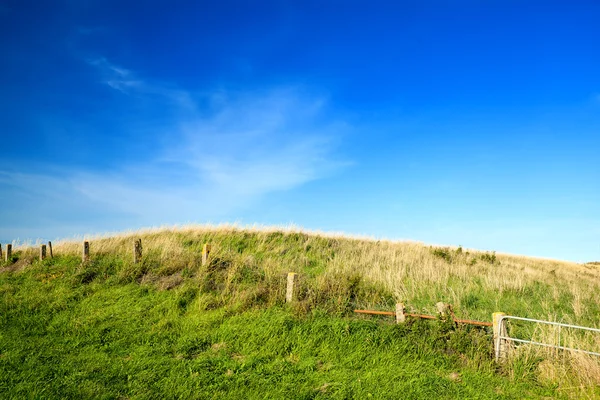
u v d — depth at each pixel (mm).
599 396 7008
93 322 9977
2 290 12656
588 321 11500
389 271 14586
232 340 9055
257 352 8516
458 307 11820
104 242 18922
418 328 9297
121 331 9523
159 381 7109
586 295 14398
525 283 15531
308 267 16516
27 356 8023
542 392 7340
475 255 23094
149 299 11578
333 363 8141
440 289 13906
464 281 15438
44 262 15703
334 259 17812
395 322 9844
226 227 21391
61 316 10539
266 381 7160
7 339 8953
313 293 11281
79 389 6676
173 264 13633
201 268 13242
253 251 18469
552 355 8289
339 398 6676
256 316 10203
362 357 8406
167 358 8047
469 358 8492
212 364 7863
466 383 7465
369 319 10078
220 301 11344
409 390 7023
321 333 9164
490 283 14969
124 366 7688
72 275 13258
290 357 8461
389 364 8148
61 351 8391
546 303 12992
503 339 8641
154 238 19797
